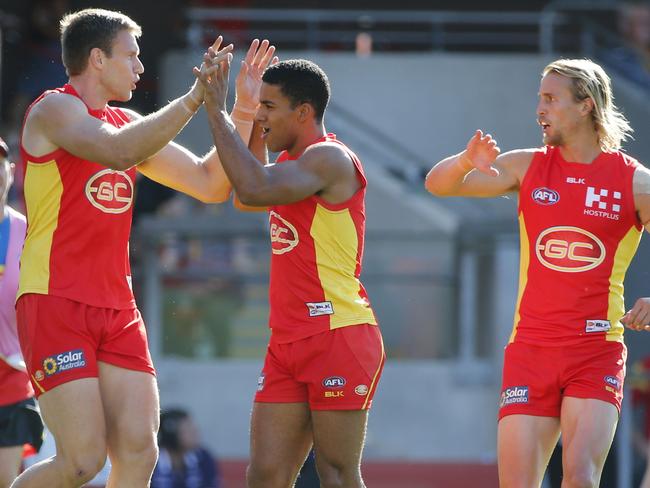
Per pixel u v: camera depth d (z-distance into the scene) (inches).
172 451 1338.6
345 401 711.7
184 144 1742.1
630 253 743.7
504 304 1672.0
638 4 2199.8
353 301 721.6
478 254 1685.5
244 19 2079.2
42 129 674.8
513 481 708.0
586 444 697.0
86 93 690.8
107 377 687.7
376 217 1758.1
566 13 2295.8
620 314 737.6
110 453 689.0
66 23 700.7
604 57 2096.5
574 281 727.1
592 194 732.0
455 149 1991.9
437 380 1688.0
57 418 671.8
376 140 1948.8
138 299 1644.9
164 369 1651.1
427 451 1675.7
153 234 1646.2
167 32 1977.1
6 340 824.3
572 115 736.3
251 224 1670.8
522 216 748.0
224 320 1672.0
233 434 1664.6
